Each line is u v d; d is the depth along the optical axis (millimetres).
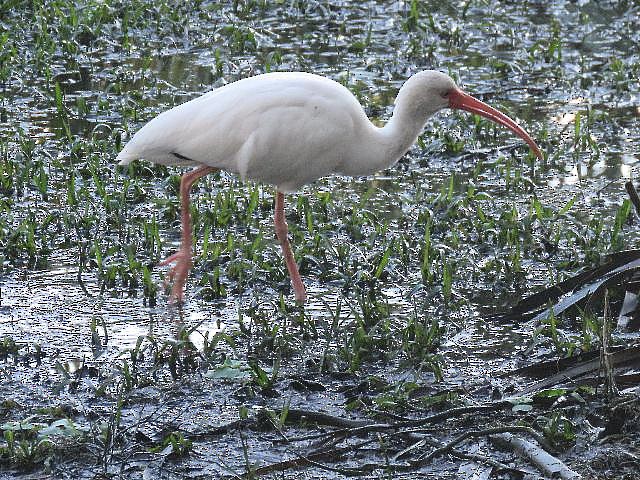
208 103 11469
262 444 9508
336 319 11312
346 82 17500
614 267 11586
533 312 11727
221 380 10547
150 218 13922
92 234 13438
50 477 9031
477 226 13664
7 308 11758
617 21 21500
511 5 22344
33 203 14250
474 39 20516
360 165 11961
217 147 11398
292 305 12008
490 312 11953
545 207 14094
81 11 20344
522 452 9211
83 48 19531
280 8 21672
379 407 9969
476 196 14438
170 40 19828
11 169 14758
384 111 17109
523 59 19516
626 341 11016
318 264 12625
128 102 17188
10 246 12844
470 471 9062
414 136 12086
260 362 10883
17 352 10898
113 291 12211
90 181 14906
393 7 22031
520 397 9977
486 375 10703
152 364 10789
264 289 12414
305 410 9773
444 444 9391
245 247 12844
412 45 19734
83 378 10531
